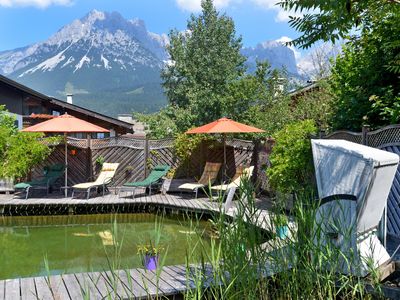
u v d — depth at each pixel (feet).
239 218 8.33
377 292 10.23
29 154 39.27
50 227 30.12
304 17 11.66
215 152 43.04
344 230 11.00
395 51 25.12
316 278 8.53
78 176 42.83
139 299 13.66
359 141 23.27
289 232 9.12
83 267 20.21
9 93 61.57
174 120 65.16
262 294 8.32
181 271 16.84
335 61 33.58
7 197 36.88
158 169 40.57
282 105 50.24
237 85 57.11
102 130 37.17
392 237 20.53
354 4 10.90
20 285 15.47
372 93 26.78
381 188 13.47
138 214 34.71
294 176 26.14
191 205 32.40
